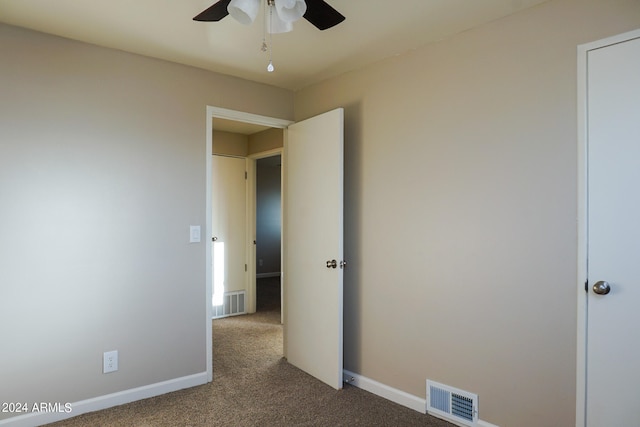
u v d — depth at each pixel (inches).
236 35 95.2
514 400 82.7
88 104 99.1
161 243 109.7
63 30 92.4
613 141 70.3
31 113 91.9
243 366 129.9
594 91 72.4
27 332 91.0
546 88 78.3
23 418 90.2
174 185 112.0
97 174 100.3
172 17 86.5
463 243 91.0
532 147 80.2
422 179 99.2
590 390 72.6
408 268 102.2
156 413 98.1
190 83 115.1
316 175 120.7
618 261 69.6
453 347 92.8
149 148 108.0
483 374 87.5
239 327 175.2
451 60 93.6
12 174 89.7
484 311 87.4
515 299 82.5
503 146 84.4
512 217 83.0
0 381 88.0
